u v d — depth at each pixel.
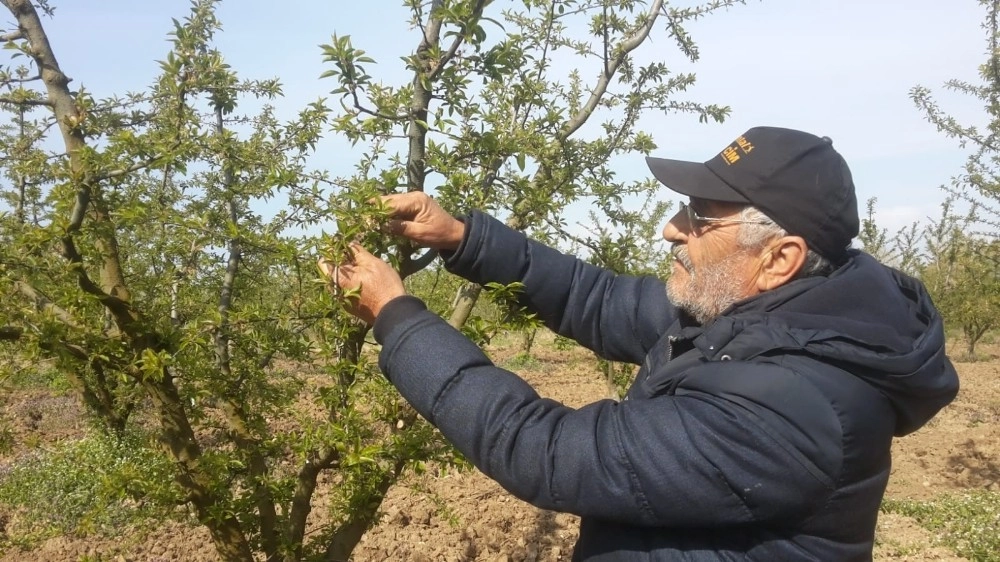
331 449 2.73
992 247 8.66
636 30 3.38
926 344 1.59
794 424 1.45
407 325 1.68
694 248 1.81
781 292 1.67
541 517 6.21
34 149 3.18
